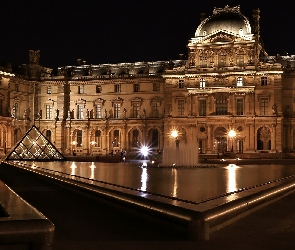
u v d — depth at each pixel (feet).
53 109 509.35
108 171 141.79
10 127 469.16
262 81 438.40
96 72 513.45
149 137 485.56
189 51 453.17
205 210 54.08
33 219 32.73
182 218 53.88
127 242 50.98
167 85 459.32
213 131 446.19
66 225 60.85
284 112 442.91
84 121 499.92
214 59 446.19
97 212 71.41
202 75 445.37
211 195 69.15
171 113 457.27
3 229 31.48
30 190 102.89
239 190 77.82
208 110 445.78
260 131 451.94
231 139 437.99
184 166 188.03
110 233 55.77
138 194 70.74
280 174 130.62
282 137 436.35
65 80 505.66
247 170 156.97
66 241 51.57
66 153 501.15
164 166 186.80
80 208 75.46
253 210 70.38
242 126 438.81
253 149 435.12
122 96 494.18
